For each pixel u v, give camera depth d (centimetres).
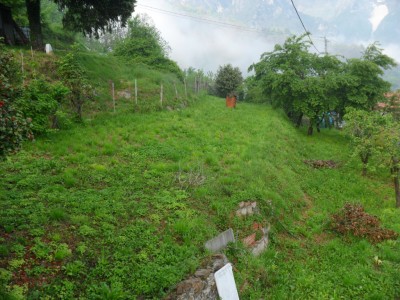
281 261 1078
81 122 1656
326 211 1488
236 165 1448
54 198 919
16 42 2588
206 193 1147
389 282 978
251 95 4159
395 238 1258
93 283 682
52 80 1930
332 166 2117
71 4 2408
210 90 5059
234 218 1081
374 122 1948
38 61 2091
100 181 1100
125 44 4003
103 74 2559
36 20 2477
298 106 2902
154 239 855
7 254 687
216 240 925
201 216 1008
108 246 795
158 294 698
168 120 1992
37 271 668
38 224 800
